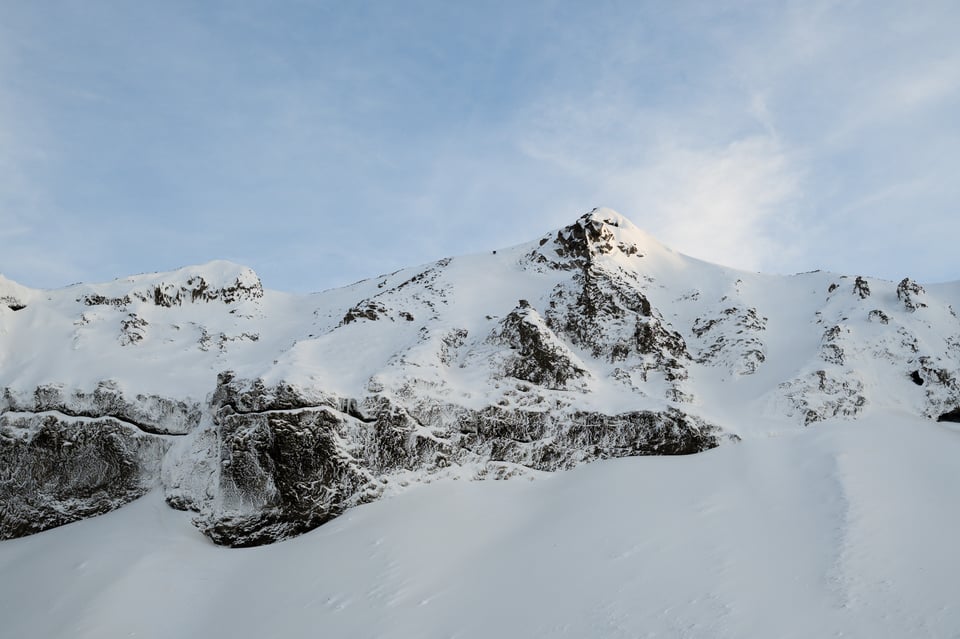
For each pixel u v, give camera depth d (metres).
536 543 24.06
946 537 22.05
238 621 21.62
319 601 21.91
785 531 23.22
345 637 20.08
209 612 22.55
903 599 19.09
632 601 20.27
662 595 20.41
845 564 20.88
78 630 21.77
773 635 18.17
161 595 23.36
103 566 25.16
